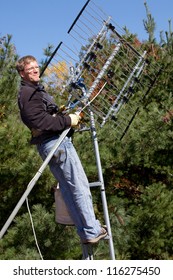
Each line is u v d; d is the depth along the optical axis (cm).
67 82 735
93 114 794
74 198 648
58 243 913
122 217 966
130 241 970
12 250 891
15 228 916
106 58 773
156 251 962
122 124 886
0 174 933
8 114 1007
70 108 696
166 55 1148
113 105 767
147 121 1012
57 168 653
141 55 803
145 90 1084
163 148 990
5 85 1008
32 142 667
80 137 954
